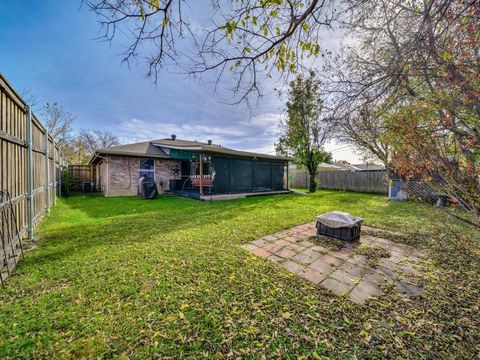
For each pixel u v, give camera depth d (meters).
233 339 1.75
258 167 12.34
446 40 1.44
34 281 2.53
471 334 1.83
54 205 7.59
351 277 2.76
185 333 1.80
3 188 2.87
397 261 3.23
